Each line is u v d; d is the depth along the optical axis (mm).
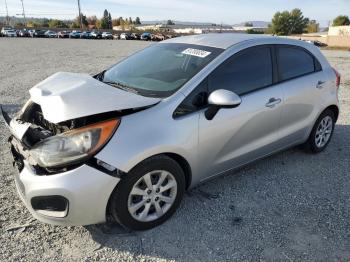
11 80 10570
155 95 3385
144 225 3238
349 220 3553
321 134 5074
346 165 4820
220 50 3811
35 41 39625
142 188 3156
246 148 3949
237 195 3945
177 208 3455
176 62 3840
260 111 3926
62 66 14656
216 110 3457
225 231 3324
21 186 3053
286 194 4012
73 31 66000
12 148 3404
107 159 2852
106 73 4211
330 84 4914
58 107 2971
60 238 3143
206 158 3541
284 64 4336
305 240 3232
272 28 101188
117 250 3033
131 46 32938
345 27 65750
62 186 2758
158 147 3061
